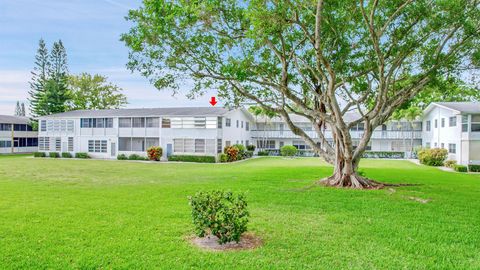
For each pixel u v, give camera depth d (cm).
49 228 814
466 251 671
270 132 5075
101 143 3991
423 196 1329
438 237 761
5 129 4988
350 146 1609
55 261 602
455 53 1444
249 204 1139
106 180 1834
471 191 1471
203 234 693
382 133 4678
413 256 640
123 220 899
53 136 4184
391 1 1256
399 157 4441
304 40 1523
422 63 1520
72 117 4078
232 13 1339
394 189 1522
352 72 1588
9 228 811
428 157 3123
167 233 779
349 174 1627
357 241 729
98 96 5869
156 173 2258
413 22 1328
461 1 1205
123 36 1455
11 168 2569
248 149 4753
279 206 1108
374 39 1295
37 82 5466
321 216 966
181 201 1177
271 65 1602
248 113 4669
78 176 2041
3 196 1275
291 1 1202
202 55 1502
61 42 5544
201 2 1230
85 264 588
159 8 1316
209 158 3462
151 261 603
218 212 700
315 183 1691
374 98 1820
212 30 1406
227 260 609
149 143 3919
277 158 4191
